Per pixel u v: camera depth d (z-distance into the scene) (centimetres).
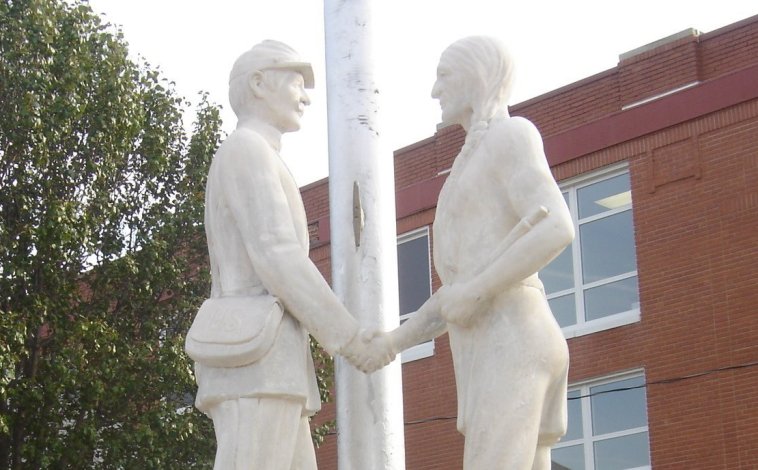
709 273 2081
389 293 673
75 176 1816
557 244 568
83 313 1875
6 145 1772
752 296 2030
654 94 2202
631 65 2239
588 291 2227
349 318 598
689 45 2173
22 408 1766
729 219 2073
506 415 566
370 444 645
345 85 691
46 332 2081
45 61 1761
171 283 1923
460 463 2275
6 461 1777
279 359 596
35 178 1781
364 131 686
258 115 650
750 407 2000
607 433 2159
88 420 1797
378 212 679
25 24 1753
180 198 1992
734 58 2139
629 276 2183
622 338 2164
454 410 2298
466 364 587
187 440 1825
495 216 591
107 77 1839
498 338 576
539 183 580
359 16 698
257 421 591
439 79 628
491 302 581
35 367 1784
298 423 605
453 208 600
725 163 2094
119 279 1894
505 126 595
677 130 2158
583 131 2266
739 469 1994
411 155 2498
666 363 2105
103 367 1773
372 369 599
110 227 1909
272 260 600
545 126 2331
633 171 2198
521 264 568
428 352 2353
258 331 591
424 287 2414
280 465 595
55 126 1756
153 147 1947
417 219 2436
